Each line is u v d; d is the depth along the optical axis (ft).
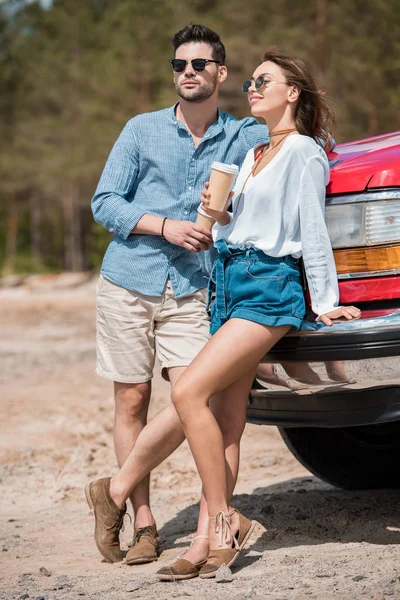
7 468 33.76
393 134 23.97
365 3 126.41
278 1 139.33
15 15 268.62
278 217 18.85
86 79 194.70
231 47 135.64
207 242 20.27
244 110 136.26
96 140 184.34
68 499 29.55
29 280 188.65
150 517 21.84
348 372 18.76
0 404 46.29
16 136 260.01
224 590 17.88
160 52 176.04
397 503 23.97
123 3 188.44
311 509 23.97
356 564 18.81
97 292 22.15
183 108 21.38
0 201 299.38
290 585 17.75
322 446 25.48
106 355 21.93
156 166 21.34
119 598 17.97
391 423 25.16
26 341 81.76
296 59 19.71
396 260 19.01
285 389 19.90
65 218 281.95
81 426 40.11
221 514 18.97
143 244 21.29
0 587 19.79
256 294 18.75
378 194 19.19
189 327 21.42
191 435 18.72
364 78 122.62
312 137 20.07
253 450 33.86
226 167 19.02
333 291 18.76
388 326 18.44
